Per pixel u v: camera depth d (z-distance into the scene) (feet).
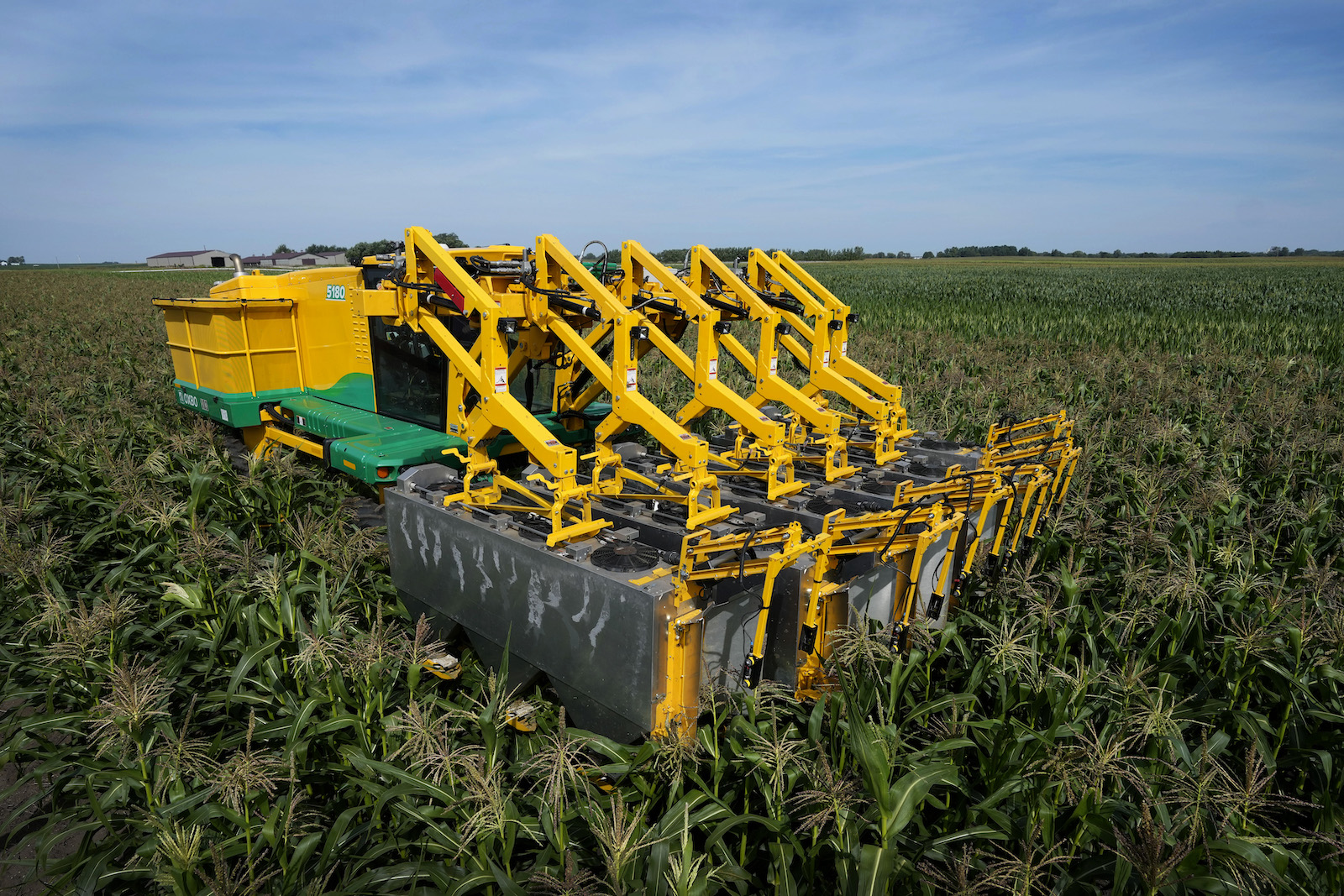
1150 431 26.96
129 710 10.64
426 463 21.09
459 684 15.15
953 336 64.39
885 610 15.11
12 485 22.36
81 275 222.48
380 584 17.28
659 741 11.43
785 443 19.89
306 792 11.06
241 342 26.58
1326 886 9.52
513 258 21.42
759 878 10.94
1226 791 9.70
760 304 19.83
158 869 9.87
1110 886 10.03
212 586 16.05
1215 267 286.87
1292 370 46.34
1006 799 10.80
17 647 15.71
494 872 9.39
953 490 16.74
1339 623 12.65
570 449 13.89
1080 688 11.28
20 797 13.20
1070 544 18.31
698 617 11.68
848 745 11.02
